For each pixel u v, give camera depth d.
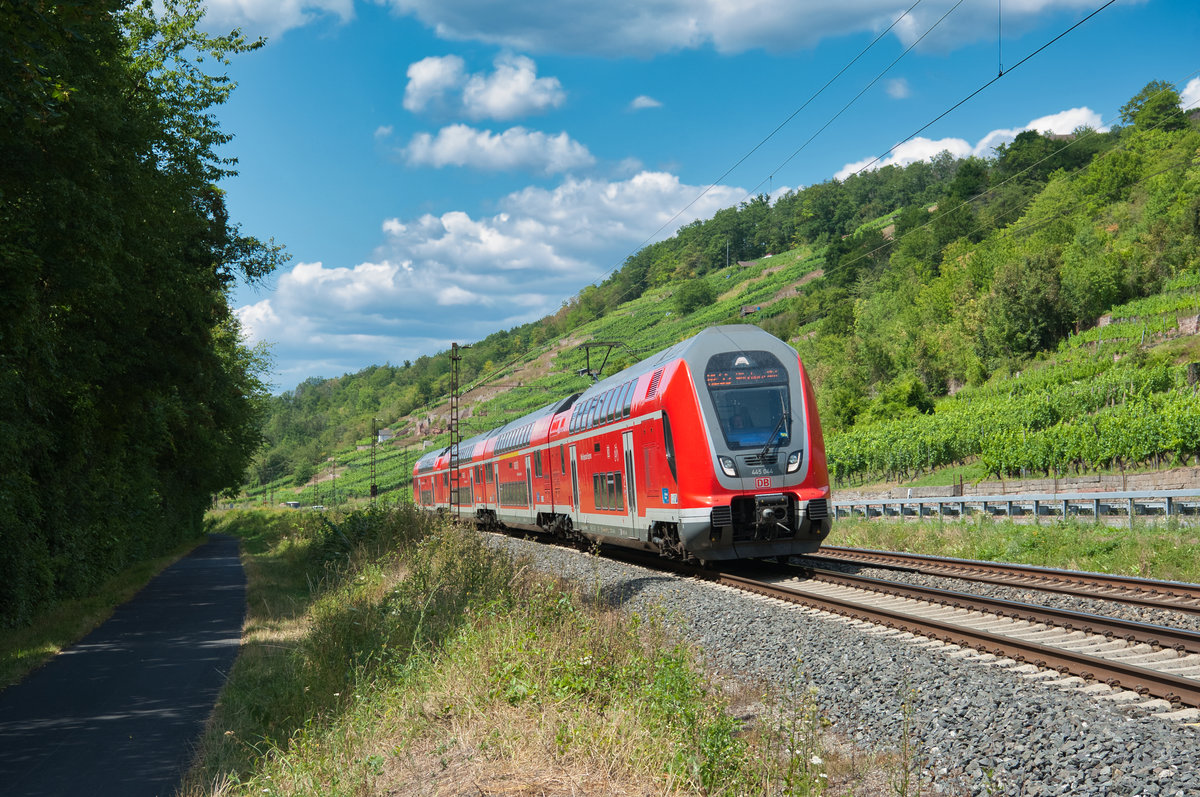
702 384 16.23
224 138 25.11
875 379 72.69
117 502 24.95
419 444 145.75
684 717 6.67
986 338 65.12
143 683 10.54
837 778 6.50
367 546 21.94
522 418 32.47
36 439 17.23
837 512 31.88
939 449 41.53
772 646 10.58
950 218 110.88
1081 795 5.70
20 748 7.92
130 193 16.33
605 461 20.55
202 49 26.00
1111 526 18.52
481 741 6.63
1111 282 63.94
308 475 167.12
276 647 12.32
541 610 10.09
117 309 18.66
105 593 19.94
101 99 14.31
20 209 13.66
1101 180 101.12
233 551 38.31
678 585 15.66
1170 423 28.86
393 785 6.20
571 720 6.75
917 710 7.65
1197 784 5.53
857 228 186.75
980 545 18.97
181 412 32.38
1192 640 8.96
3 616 14.91
